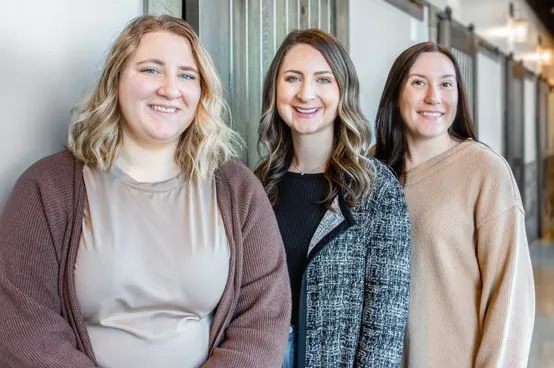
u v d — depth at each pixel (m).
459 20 5.41
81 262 1.14
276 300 1.27
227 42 2.14
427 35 4.57
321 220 1.50
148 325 1.18
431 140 1.78
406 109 1.78
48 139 1.46
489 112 6.62
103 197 1.19
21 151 1.38
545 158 11.02
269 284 1.27
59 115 1.48
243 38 2.25
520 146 8.28
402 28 4.07
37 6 1.41
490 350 1.56
